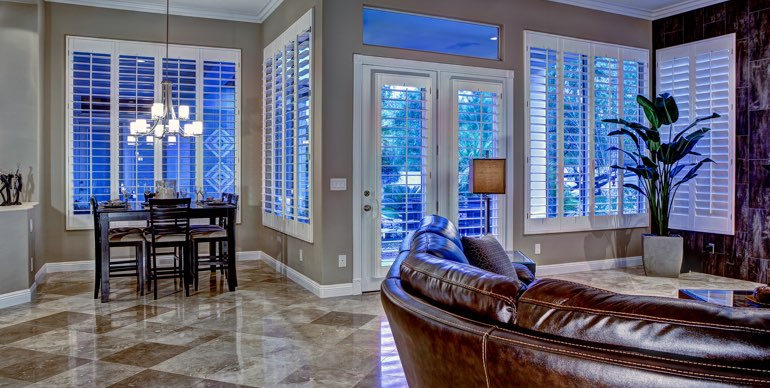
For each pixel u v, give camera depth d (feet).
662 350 3.76
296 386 9.12
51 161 18.70
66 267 19.04
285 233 18.40
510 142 17.95
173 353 10.74
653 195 18.93
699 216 19.39
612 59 20.04
